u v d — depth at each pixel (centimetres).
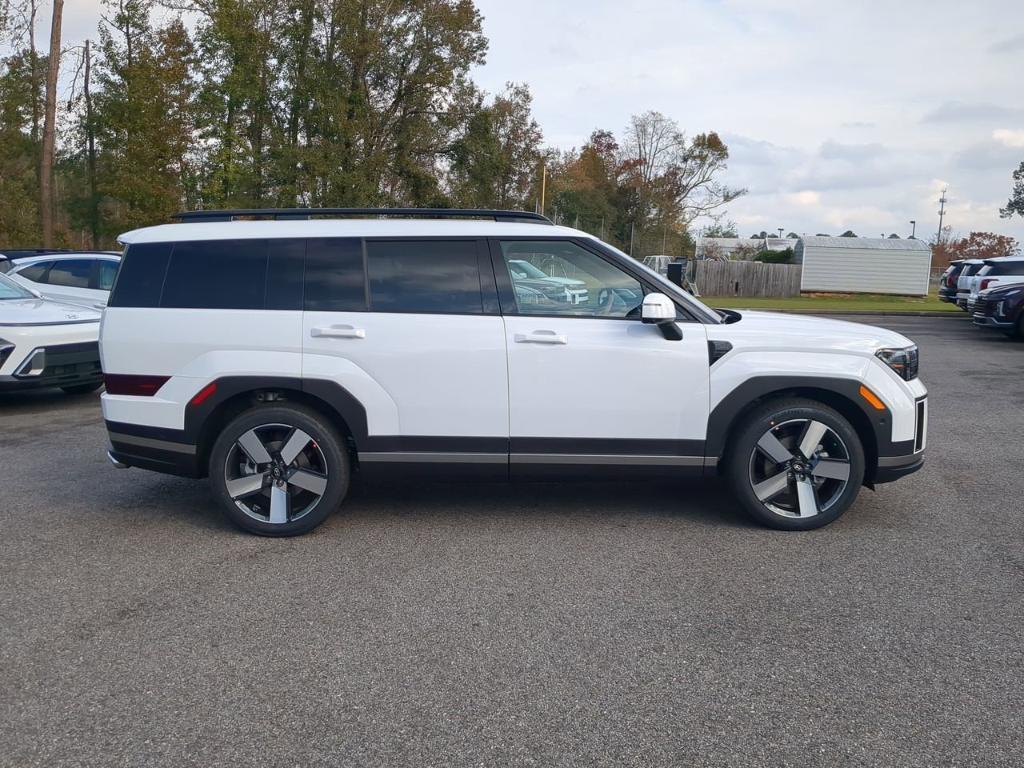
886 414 520
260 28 3309
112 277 1299
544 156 4703
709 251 6216
